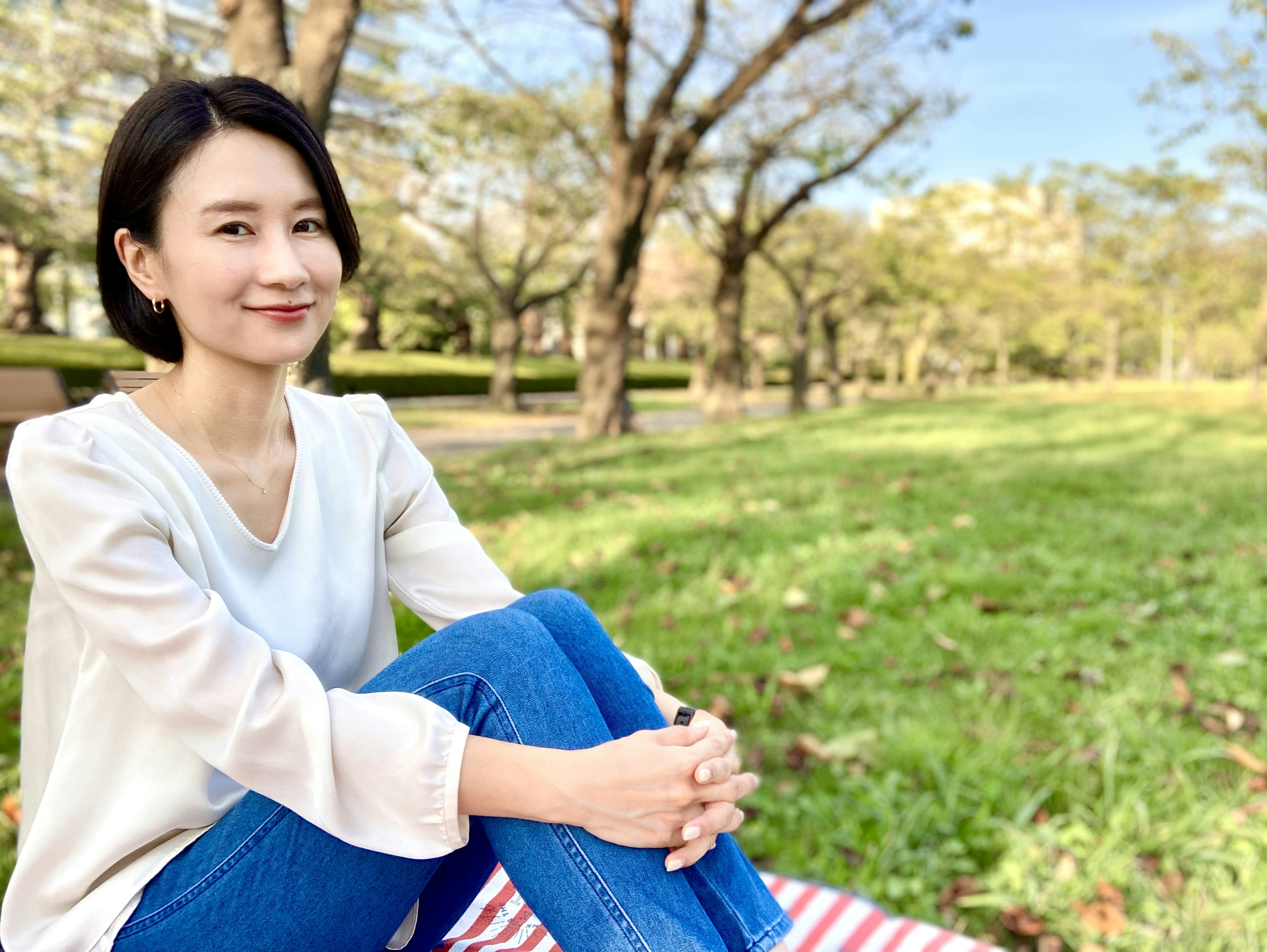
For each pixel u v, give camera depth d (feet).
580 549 18.72
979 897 7.75
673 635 13.58
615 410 47.01
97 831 3.85
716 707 11.25
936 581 16.25
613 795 3.67
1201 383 186.29
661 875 3.77
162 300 4.00
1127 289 102.78
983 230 98.22
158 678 3.63
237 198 3.76
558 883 3.73
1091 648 13.12
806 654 13.03
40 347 79.82
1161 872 8.14
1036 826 8.70
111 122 40.32
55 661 3.98
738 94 40.86
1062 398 108.58
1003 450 35.88
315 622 4.26
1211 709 11.08
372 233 68.28
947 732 10.36
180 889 3.82
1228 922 7.34
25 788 4.12
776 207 69.05
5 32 38.47
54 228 56.70
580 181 59.72
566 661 4.04
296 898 3.79
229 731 3.63
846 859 8.39
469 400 93.20
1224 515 22.00
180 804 3.88
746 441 41.14
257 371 4.07
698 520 21.18
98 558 3.59
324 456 4.47
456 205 63.98
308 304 3.94
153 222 3.82
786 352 148.46
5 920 3.83
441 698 3.92
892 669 12.59
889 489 25.44
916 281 88.12
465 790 3.67
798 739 10.23
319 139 3.98
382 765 3.63
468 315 111.34
